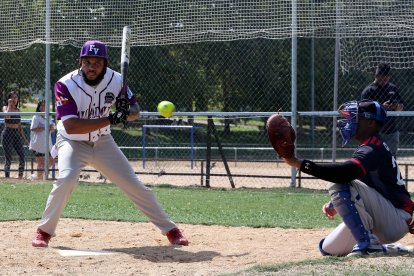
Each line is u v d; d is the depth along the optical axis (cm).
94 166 1659
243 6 3072
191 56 4881
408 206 1443
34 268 1366
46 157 3403
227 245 1673
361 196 1407
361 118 1418
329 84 5647
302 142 5562
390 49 3244
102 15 3309
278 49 5153
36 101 5178
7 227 1933
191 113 3188
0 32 3462
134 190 1669
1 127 4278
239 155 5316
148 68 4734
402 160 4594
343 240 1439
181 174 3234
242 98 5203
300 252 1559
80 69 1577
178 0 3164
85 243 1705
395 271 1230
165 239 1769
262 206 2466
